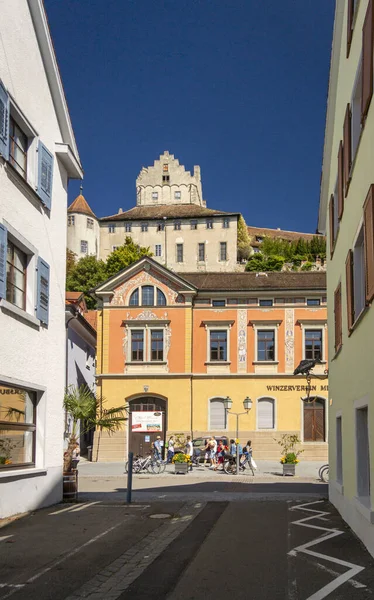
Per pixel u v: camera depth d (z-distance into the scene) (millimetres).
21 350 14461
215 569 8883
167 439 41000
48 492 16031
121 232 107000
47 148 16594
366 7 10680
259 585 7973
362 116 10422
